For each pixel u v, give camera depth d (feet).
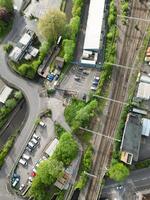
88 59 393.29
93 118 380.37
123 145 360.28
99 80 387.34
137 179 363.97
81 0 406.21
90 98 383.65
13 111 397.19
